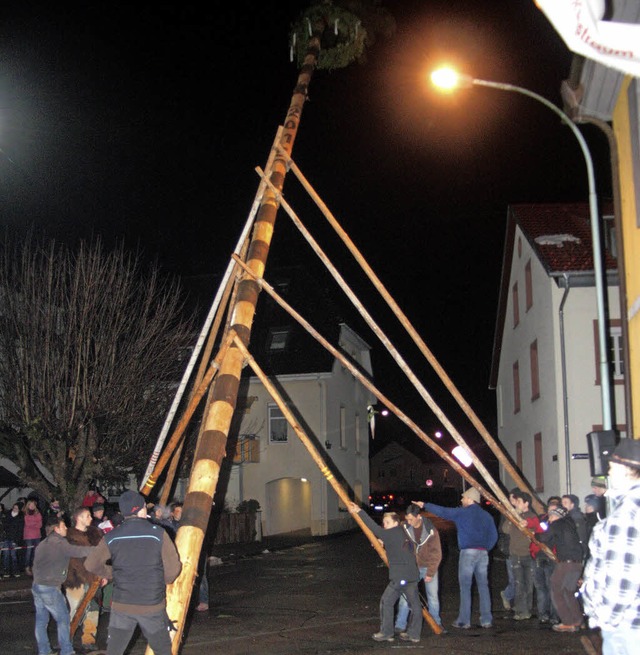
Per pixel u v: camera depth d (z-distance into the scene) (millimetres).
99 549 6598
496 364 29609
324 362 31578
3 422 18844
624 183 11242
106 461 19641
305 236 10883
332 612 12070
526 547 11039
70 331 19031
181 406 21766
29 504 17812
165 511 11297
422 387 10266
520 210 24016
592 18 2998
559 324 19609
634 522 3996
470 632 10164
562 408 19734
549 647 9070
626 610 4008
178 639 7559
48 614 9070
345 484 34125
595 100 11406
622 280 11016
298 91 14055
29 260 19172
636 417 10812
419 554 10547
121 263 20094
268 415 31406
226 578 17094
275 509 31781
